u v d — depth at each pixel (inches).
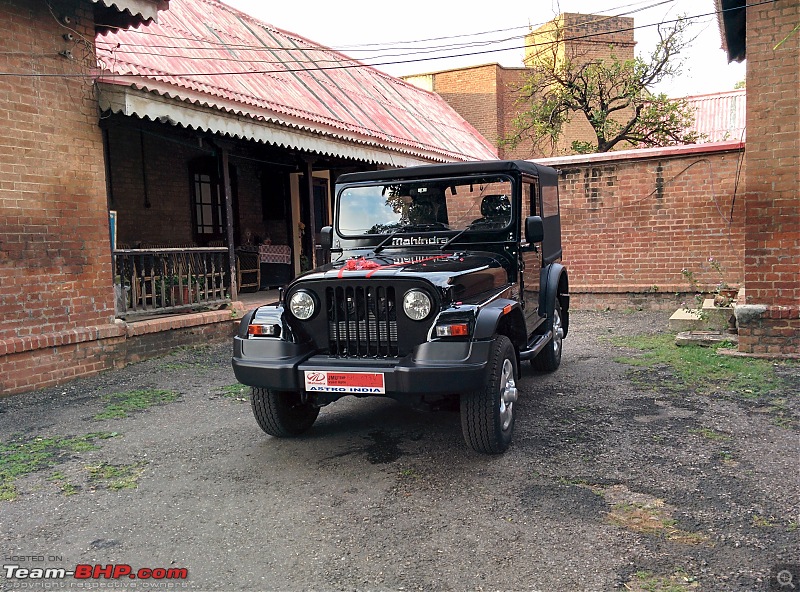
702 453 177.6
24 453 192.7
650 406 223.9
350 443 195.5
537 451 182.5
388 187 230.5
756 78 276.7
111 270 304.0
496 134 934.4
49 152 272.7
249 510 150.8
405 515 145.5
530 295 237.8
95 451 193.9
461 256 206.8
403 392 161.2
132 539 138.3
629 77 711.1
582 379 265.7
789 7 266.8
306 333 179.5
